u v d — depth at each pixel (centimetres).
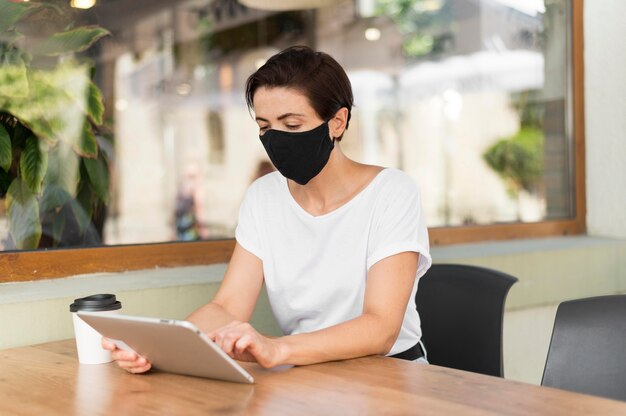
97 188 228
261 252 152
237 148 514
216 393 105
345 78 140
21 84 207
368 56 462
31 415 99
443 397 99
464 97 374
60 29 222
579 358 127
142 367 118
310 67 135
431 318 171
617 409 93
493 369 160
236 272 152
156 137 451
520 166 321
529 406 95
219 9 471
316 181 145
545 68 309
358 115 461
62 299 162
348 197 145
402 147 427
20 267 185
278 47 503
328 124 137
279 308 151
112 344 119
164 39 453
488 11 355
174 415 96
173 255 215
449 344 168
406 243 136
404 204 140
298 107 133
